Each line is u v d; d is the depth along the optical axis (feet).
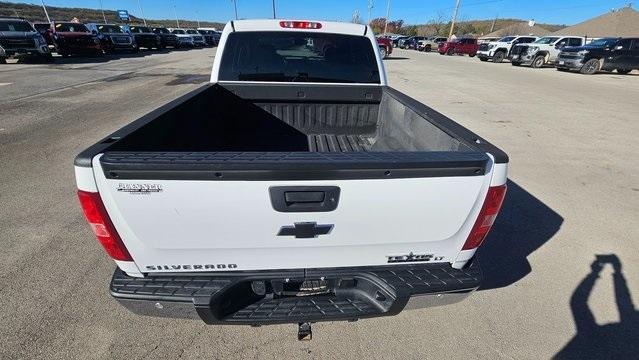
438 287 5.85
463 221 5.57
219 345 7.13
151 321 7.64
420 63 79.05
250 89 11.51
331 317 5.87
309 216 5.11
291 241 5.35
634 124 26.96
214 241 5.21
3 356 6.71
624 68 62.95
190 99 8.82
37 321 7.52
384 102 11.61
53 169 15.49
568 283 9.25
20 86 36.68
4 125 22.24
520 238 11.25
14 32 54.13
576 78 57.26
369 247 5.66
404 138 9.65
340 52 11.56
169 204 4.82
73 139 19.70
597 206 13.51
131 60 68.64
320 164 4.74
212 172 4.62
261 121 12.00
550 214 12.82
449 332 7.63
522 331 7.70
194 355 6.89
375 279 5.84
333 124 12.32
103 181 4.63
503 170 5.34
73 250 9.88
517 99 36.70
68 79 42.27
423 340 7.40
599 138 22.84
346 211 5.15
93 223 4.97
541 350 7.26
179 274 5.63
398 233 5.50
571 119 28.19
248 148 12.12
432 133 7.67
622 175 16.63
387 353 7.08
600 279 9.41
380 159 4.94
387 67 66.69
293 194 4.91
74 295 8.26
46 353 6.81
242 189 4.78
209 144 10.53
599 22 162.61
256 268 5.70
